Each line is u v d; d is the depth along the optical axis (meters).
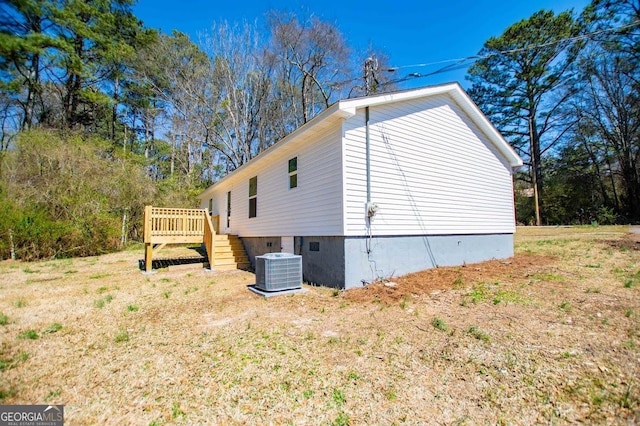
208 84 22.62
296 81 21.97
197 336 3.88
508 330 3.73
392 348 3.39
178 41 22.22
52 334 4.02
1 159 12.48
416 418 2.25
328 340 3.64
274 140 22.66
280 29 20.56
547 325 3.82
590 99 22.16
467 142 8.95
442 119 8.24
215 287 6.78
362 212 6.33
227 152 23.92
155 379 2.86
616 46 19.45
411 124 7.43
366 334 3.80
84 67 15.84
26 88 15.55
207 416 2.32
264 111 22.58
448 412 2.31
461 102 8.70
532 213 25.31
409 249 7.13
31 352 3.46
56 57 14.38
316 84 21.33
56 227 12.16
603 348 3.16
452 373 2.84
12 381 2.83
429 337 3.64
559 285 5.53
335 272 6.25
